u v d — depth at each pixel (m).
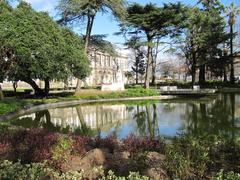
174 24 36.75
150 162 5.29
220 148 6.14
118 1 31.16
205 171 5.10
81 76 30.62
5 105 18.14
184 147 6.09
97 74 73.06
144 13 36.78
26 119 17.03
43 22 27.14
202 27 42.56
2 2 25.73
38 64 25.09
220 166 5.39
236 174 4.18
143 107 23.20
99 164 5.73
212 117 16.62
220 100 26.98
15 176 4.29
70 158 5.95
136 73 67.69
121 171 5.23
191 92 33.19
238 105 22.53
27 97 29.34
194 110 20.05
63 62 27.27
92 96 29.97
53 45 26.33
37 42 24.72
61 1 30.84
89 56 39.09
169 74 82.44
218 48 46.44
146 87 40.91
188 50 44.62
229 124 14.15
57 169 5.41
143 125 14.93
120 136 12.23
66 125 15.23
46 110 21.83
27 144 6.72
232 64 47.88
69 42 29.77
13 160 5.91
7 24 24.12
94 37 35.56
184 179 4.79
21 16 25.61
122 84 38.03
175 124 14.76
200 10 42.00
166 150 5.86
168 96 31.61
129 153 6.61
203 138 7.32
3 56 24.81
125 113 19.91
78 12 31.09
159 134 12.36
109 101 29.08
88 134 12.65
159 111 20.31
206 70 52.53
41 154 5.85
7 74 25.42
